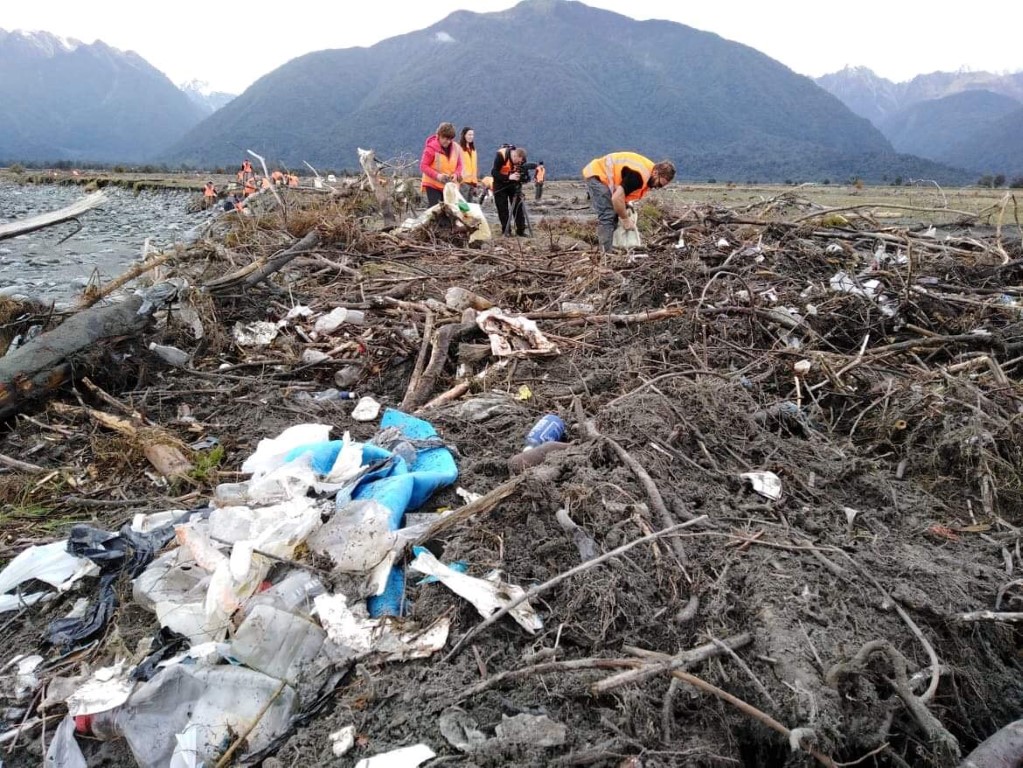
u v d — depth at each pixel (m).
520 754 1.85
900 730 2.12
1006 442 3.58
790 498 3.19
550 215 14.73
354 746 1.93
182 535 2.56
